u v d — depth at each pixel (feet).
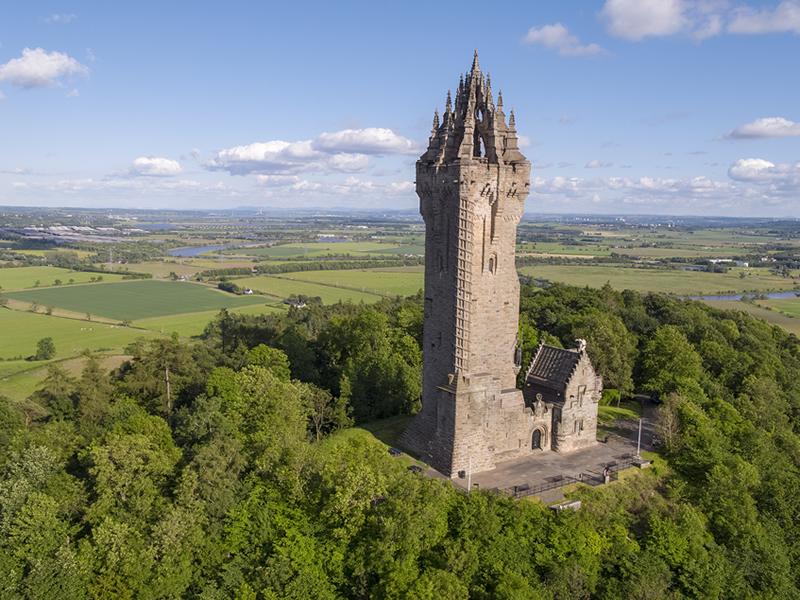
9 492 213.87
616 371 375.04
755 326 524.52
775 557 236.84
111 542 198.49
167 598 196.95
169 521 202.59
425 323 261.65
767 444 305.73
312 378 387.55
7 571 192.13
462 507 210.79
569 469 258.98
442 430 248.11
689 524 228.63
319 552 206.28
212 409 276.62
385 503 208.03
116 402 327.26
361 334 399.85
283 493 224.94
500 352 260.01
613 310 497.46
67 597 187.52
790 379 431.02
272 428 266.16
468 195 235.81
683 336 400.26
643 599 199.31
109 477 219.20
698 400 340.18
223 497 220.02
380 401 332.19
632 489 247.09
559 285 576.61
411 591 182.09
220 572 204.03
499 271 252.83
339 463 224.53
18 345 545.03
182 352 369.09
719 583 215.31
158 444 248.52
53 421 291.58
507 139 249.96
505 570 195.42
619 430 315.37
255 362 361.71
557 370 283.18
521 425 268.00
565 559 203.51
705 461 264.93
